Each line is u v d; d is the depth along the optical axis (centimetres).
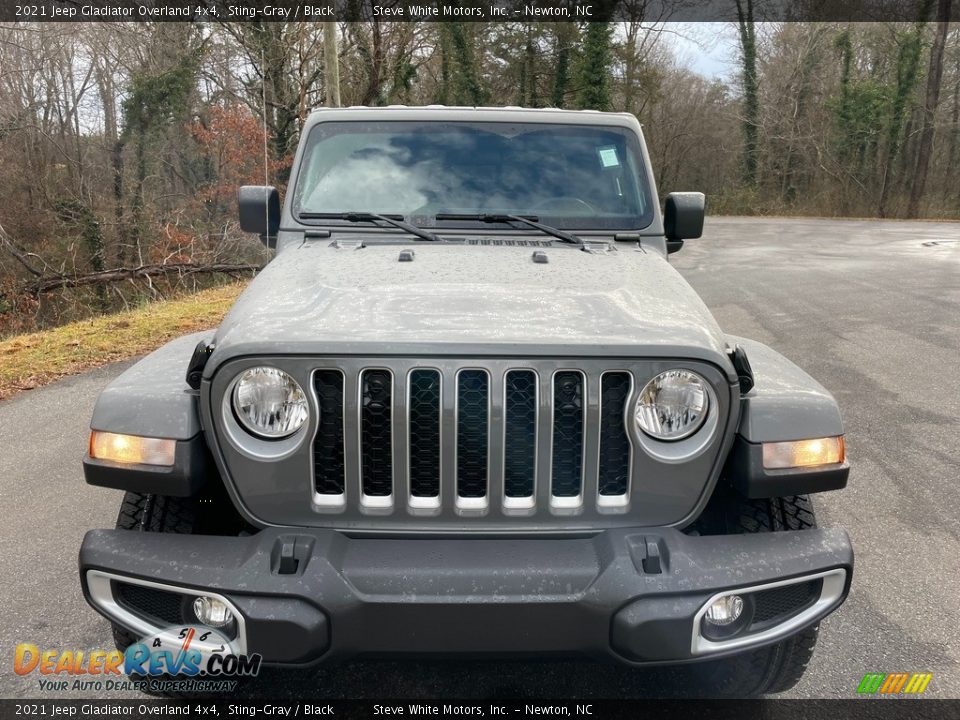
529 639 204
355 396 211
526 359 212
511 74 3581
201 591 204
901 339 840
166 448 221
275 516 220
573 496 221
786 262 1658
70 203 2333
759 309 1039
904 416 578
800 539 219
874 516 414
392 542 214
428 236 325
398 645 205
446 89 3234
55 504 438
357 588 202
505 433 214
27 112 2261
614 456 221
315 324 221
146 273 1838
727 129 4678
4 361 783
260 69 2648
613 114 373
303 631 200
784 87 4200
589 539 220
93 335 904
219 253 2155
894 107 3841
